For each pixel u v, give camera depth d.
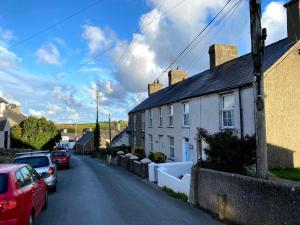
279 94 14.63
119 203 11.98
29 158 15.35
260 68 9.19
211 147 11.62
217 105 18.12
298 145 14.65
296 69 15.02
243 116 15.66
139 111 37.50
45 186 10.99
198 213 10.44
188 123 22.73
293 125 14.68
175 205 11.73
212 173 10.51
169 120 26.88
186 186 13.33
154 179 19.36
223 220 9.43
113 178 20.97
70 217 9.75
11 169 7.93
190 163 19.62
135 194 14.19
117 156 36.06
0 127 35.44
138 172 23.69
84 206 11.39
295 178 12.17
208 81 21.56
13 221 6.86
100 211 10.55
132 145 41.44
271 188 7.57
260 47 9.12
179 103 24.08
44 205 10.95
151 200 12.71
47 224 8.95
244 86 15.50
